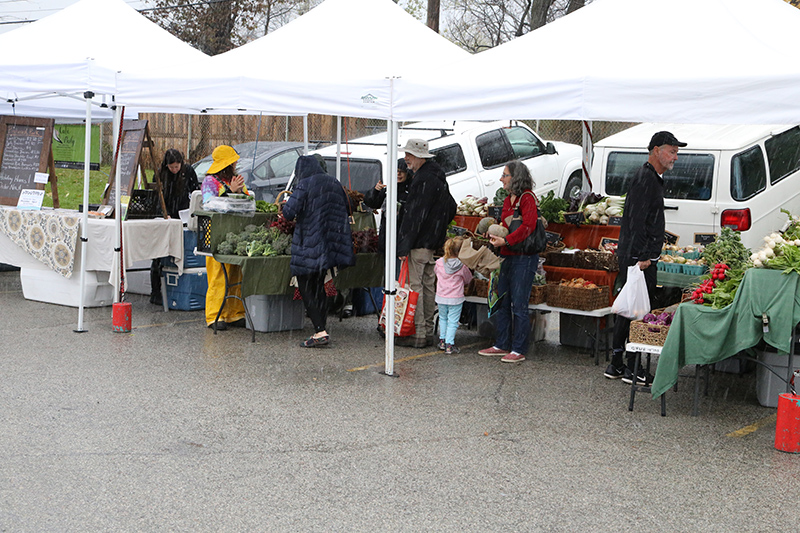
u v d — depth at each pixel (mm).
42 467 4914
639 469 5074
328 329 9180
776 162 10375
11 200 10664
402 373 7277
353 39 8203
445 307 8086
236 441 5434
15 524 4145
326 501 4500
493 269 7695
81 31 9695
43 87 8477
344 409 6184
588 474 4973
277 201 9227
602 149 10875
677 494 4695
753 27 6184
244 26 27938
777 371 6422
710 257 7211
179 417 5906
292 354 7902
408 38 8453
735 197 9773
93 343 8125
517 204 7496
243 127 20844
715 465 5172
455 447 5402
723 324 5930
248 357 7734
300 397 6469
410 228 8086
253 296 8852
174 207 10266
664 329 6211
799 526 4301
